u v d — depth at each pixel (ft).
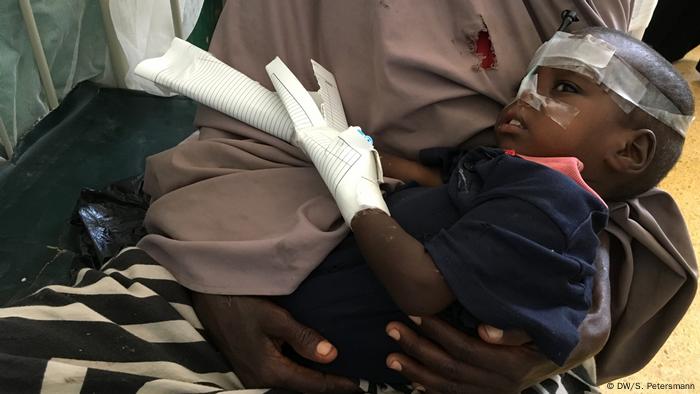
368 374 2.44
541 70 2.49
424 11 2.78
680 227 2.72
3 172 4.04
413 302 2.04
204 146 2.75
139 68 2.92
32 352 2.07
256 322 2.30
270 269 2.34
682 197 5.06
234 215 2.51
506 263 1.96
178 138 4.52
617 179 2.45
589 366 2.78
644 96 2.35
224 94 2.85
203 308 2.40
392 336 2.20
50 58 4.23
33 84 4.19
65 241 3.63
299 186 2.61
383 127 2.80
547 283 1.96
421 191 2.51
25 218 3.78
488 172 2.28
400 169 2.81
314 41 3.09
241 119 2.84
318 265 2.41
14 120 4.09
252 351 2.29
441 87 2.70
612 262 2.71
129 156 4.33
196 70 2.94
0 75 3.83
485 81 2.68
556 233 1.98
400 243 2.09
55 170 4.13
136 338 2.21
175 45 3.05
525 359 2.10
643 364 2.96
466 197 2.26
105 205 3.45
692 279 2.64
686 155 5.48
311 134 2.53
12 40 3.84
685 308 2.73
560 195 2.04
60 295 2.29
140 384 2.07
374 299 2.31
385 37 2.73
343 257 2.42
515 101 2.53
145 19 4.31
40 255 3.55
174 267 2.44
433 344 2.19
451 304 2.16
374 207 2.23
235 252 2.34
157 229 2.60
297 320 2.39
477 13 2.71
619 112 2.35
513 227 2.01
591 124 2.36
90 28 4.40
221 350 2.41
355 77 2.92
